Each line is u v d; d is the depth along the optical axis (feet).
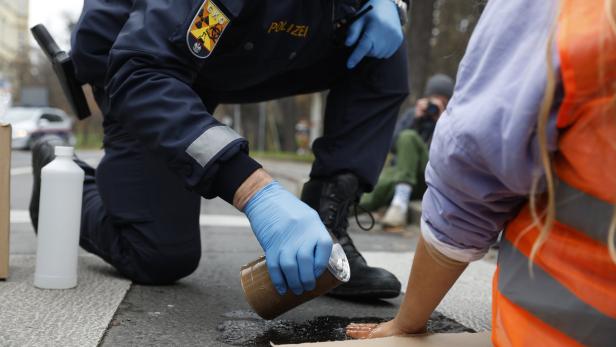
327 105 6.66
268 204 4.36
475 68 3.13
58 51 6.53
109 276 6.66
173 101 4.55
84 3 5.98
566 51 2.65
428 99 14.60
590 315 2.93
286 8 5.23
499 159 2.94
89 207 6.84
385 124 6.55
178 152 4.47
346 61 6.39
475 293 6.84
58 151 5.92
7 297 5.55
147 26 4.78
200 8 4.77
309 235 4.22
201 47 4.80
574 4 2.72
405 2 6.71
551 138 2.81
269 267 4.27
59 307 5.30
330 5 5.60
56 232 5.87
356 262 6.19
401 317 4.29
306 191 6.56
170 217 6.17
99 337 4.58
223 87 6.03
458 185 3.25
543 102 2.72
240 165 4.45
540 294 3.07
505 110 2.88
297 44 5.60
